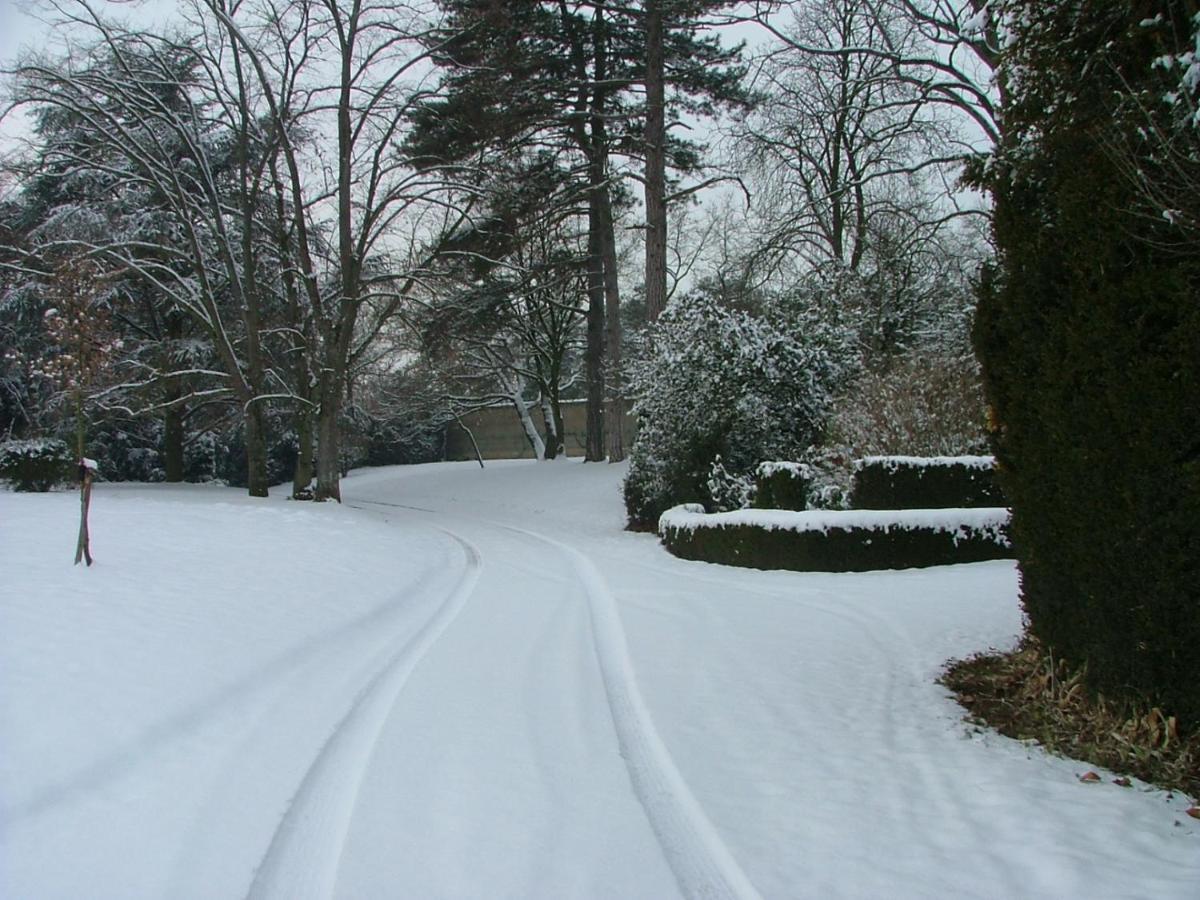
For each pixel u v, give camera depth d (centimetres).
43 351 2372
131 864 343
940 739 496
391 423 4512
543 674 651
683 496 1805
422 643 758
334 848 363
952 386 1511
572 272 2634
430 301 2436
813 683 620
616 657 704
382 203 2180
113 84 2027
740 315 1855
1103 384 448
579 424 4600
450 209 2356
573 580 1144
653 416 1897
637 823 391
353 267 2227
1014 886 328
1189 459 414
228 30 2094
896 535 1141
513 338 3878
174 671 569
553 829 384
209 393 2469
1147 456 425
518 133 2356
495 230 2394
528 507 2492
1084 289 455
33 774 403
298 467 2409
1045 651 548
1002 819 386
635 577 1170
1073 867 340
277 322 2653
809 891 327
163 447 3591
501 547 1563
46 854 345
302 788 427
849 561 1152
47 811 378
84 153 2316
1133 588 444
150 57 2202
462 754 478
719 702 576
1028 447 514
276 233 2417
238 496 2414
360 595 935
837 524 1160
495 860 354
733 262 2611
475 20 2127
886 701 573
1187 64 410
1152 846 357
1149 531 429
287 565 1048
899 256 2006
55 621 640
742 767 457
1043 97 512
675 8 1995
